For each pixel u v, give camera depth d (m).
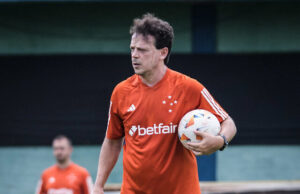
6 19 30.84
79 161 31.41
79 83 31.22
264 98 31.36
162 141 9.77
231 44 31.30
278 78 31.36
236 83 31.25
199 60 31.06
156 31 9.55
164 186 9.90
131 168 10.05
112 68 31.30
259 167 31.48
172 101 9.80
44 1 27.42
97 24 31.12
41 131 31.25
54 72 31.16
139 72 9.60
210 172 31.47
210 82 31.16
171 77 10.00
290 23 31.33
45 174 23.98
